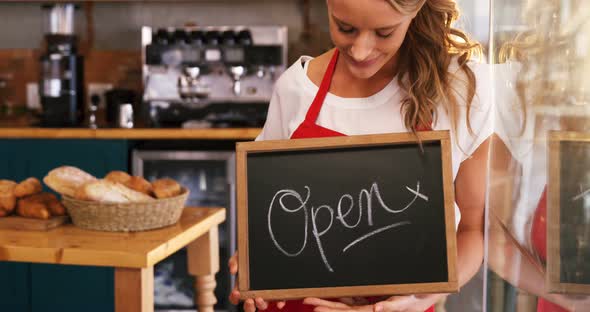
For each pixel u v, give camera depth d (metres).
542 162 1.03
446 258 1.15
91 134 3.63
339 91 1.34
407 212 1.17
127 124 3.82
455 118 1.25
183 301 3.78
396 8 1.03
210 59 3.86
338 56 1.34
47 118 3.88
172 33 3.88
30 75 4.38
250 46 3.85
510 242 1.10
